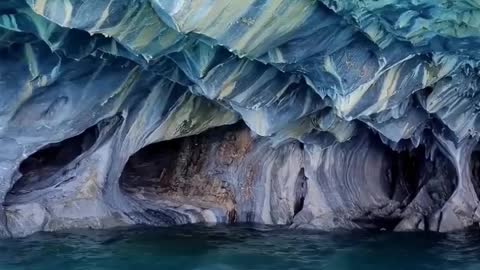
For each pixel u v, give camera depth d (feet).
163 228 36.88
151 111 35.24
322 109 35.22
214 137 43.93
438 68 30.09
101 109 33.35
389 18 25.64
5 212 32.19
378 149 45.50
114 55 29.66
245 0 23.31
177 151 45.32
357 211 41.81
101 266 28.19
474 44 27.89
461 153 40.40
